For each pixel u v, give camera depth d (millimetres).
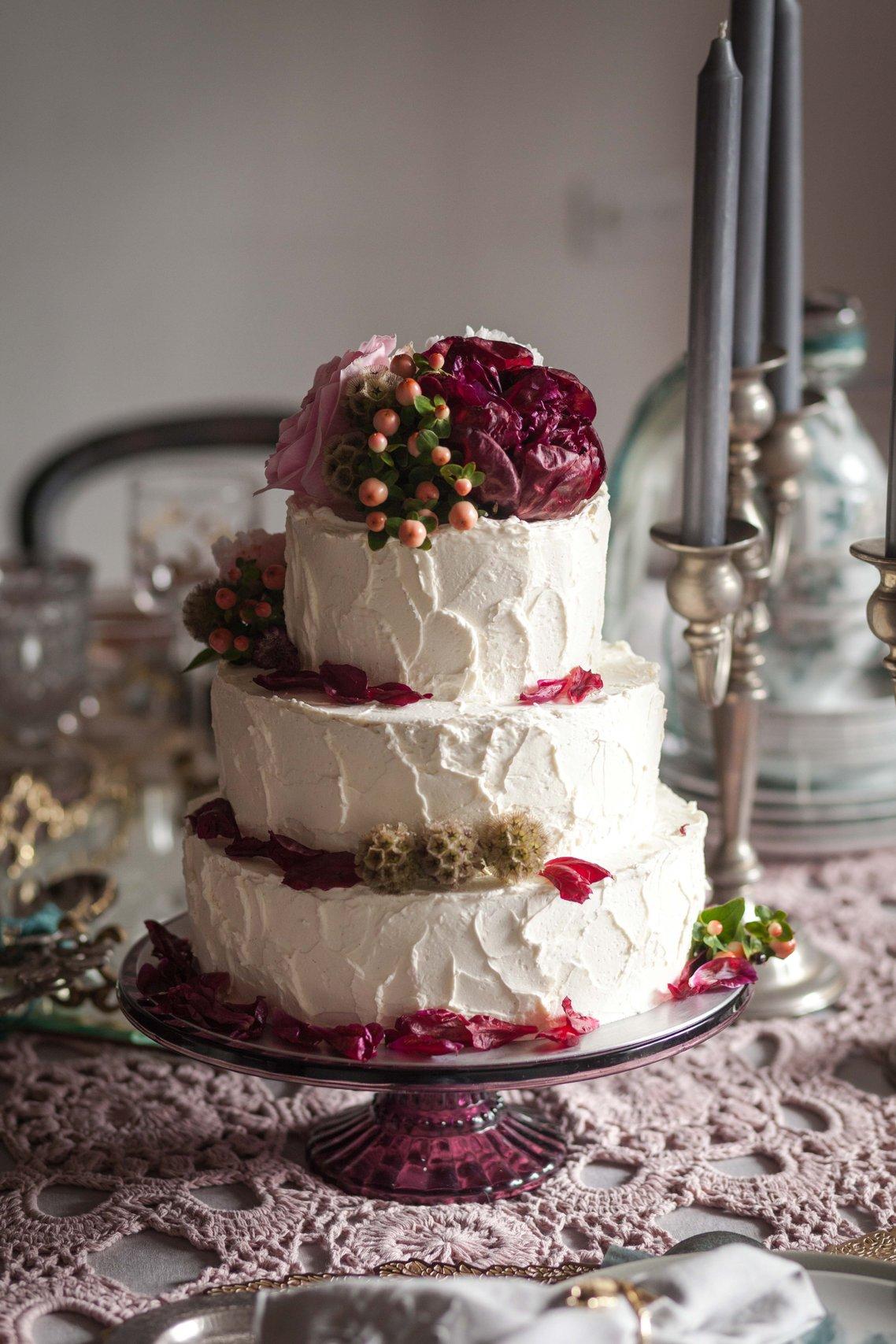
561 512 1029
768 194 1263
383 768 1005
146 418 3004
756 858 1323
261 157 2932
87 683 1600
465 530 999
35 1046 1205
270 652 1063
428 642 1019
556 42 2924
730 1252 892
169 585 1536
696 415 1127
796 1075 1162
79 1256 1014
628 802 1049
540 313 3064
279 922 1020
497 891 1001
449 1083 977
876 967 1267
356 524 1020
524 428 1016
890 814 1388
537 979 1010
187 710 1593
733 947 1105
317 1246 1025
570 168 2988
